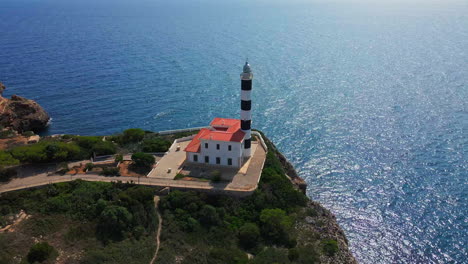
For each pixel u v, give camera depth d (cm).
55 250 5478
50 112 12775
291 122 11912
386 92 14312
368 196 8369
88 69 17688
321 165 9569
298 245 6325
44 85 15288
